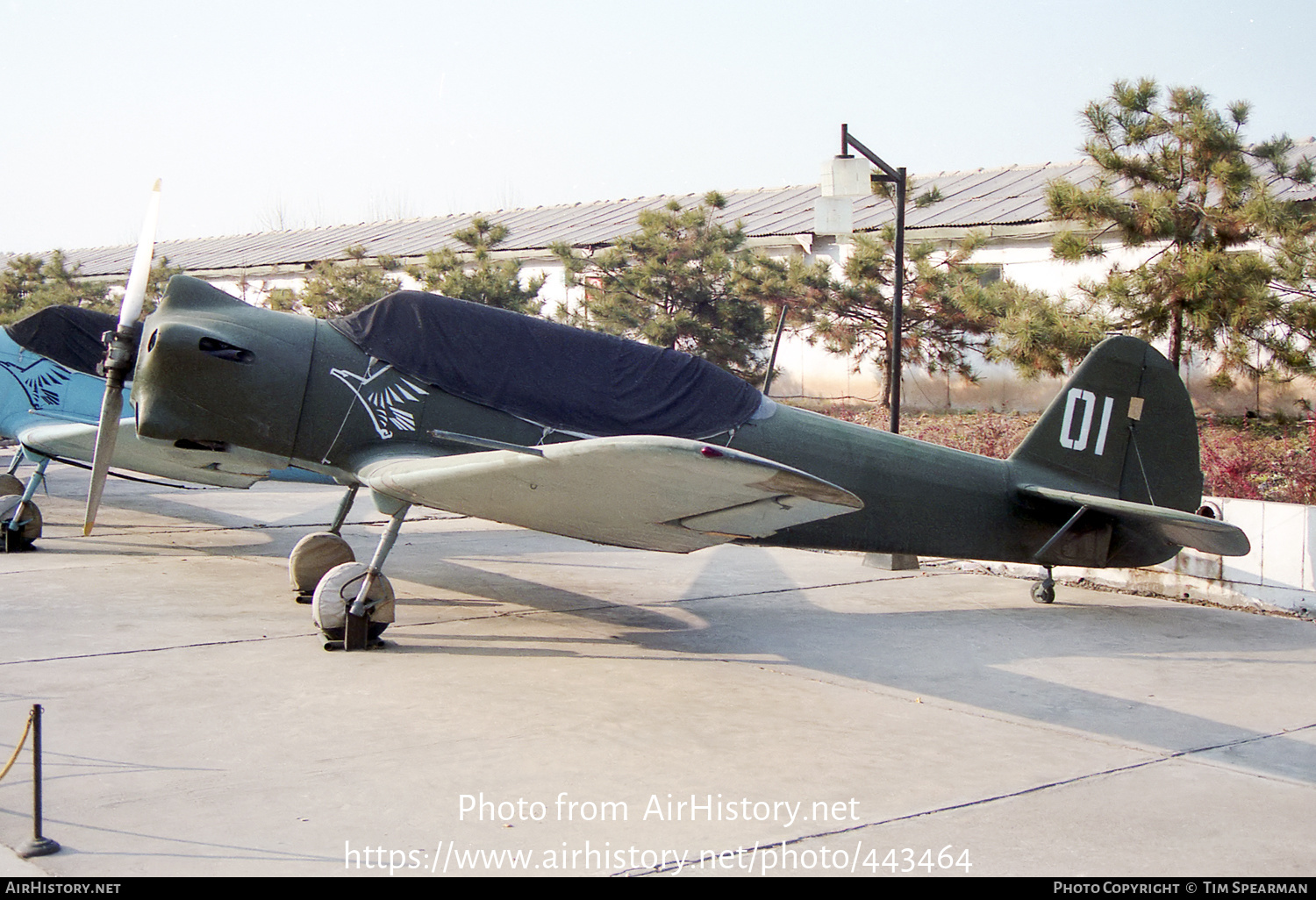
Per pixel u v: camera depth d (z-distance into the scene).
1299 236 10.20
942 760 4.01
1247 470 8.30
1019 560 7.03
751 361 15.75
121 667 5.00
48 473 13.99
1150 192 10.91
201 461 6.51
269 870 2.91
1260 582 6.98
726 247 15.55
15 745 3.88
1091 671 5.40
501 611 6.53
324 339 6.03
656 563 8.52
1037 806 3.55
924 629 6.32
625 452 4.30
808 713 4.57
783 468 4.11
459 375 6.05
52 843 3.00
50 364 9.29
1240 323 10.14
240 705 4.44
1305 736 4.39
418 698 4.61
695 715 4.49
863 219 18.61
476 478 4.95
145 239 6.23
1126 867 3.09
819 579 7.95
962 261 14.72
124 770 3.65
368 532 9.90
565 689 4.84
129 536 9.20
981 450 10.57
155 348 5.65
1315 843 3.29
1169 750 4.19
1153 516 6.15
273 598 6.72
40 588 6.84
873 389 17.59
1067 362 10.60
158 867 2.91
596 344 6.32
